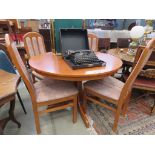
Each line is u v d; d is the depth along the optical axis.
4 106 1.89
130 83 1.22
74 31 1.67
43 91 1.41
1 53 1.68
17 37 3.01
